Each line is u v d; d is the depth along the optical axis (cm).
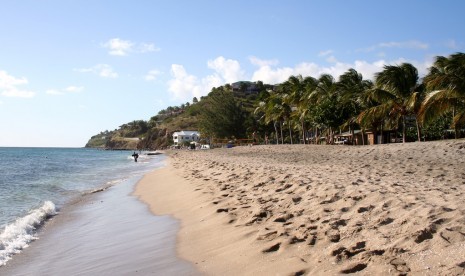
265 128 9144
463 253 454
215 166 2298
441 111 2677
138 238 880
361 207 730
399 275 442
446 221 566
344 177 1193
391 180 1092
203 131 10800
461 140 2520
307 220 719
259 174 1458
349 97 4341
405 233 557
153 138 17875
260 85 16825
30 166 4775
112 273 648
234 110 10225
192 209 1111
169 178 2259
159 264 661
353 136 4781
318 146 4297
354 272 479
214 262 623
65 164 5334
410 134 4484
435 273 429
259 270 546
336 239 598
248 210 898
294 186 1057
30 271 712
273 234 673
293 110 6100
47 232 1040
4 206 1537
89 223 1141
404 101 3528
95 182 2545
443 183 1019
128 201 1545
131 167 4353
